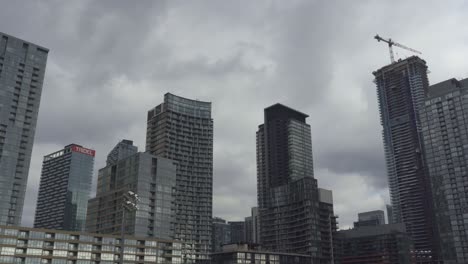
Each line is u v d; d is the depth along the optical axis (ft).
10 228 532.73
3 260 514.68
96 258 581.12
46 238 554.05
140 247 624.59
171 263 643.04
